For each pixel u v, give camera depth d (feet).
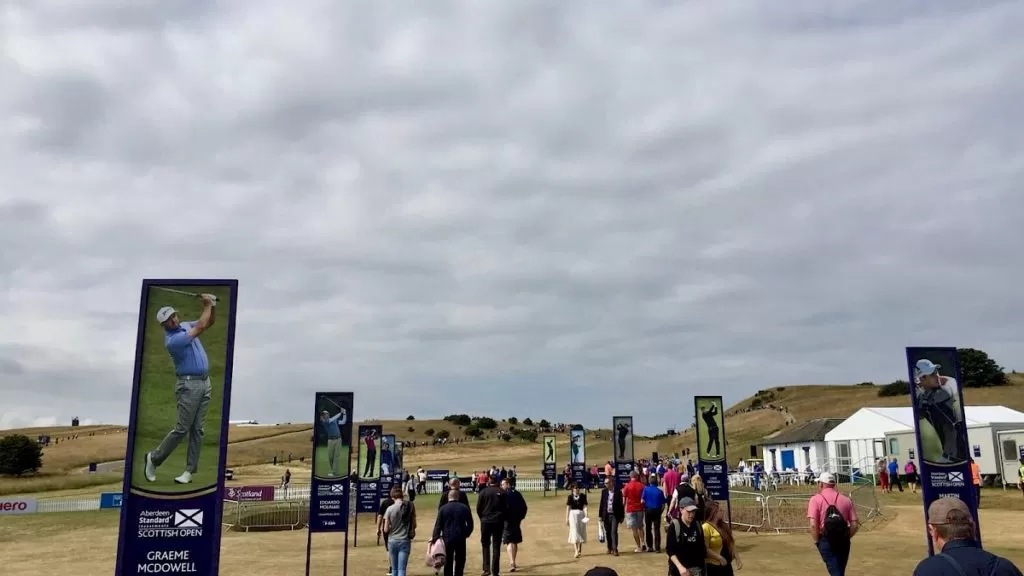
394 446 98.53
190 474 28.58
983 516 83.97
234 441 383.65
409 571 56.08
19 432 426.10
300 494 139.44
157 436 28.71
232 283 29.99
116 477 239.30
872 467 149.38
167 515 28.22
